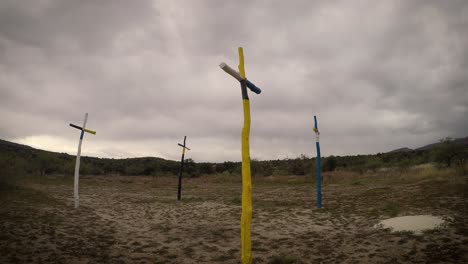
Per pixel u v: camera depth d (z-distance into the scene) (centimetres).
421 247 690
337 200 1653
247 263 501
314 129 1459
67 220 1033
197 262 657
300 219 1169
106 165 5438
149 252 725
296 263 638
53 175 3541
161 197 2020
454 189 1447
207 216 1269
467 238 726
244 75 548
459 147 2328
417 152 4959
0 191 1486
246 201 509
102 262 632
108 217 1180
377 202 1434
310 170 3938
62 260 627
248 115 527
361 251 704
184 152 1906
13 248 674
